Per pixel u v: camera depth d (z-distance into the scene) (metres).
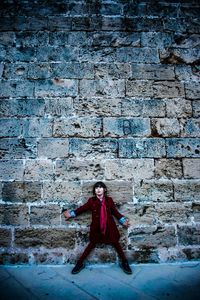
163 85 3.93
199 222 3.64
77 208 3.42
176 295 2.76
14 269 3.34
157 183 3.68
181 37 4.12
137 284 2.99
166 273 3.25
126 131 3.77
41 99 3.81
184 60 4.04
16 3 4.11
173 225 3.62
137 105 3.85
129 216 3.61
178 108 3.88
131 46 4.03
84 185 3.63
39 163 3.65
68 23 4.07
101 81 3.89
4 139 3.69
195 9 4.24
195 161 3.76
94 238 3.28
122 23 4.11
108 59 3.97
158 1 4.21
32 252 3.50
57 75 3.89
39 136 3.71
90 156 3.69
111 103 3.83
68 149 3.69
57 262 3.49
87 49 3.99
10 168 3.63
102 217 3.29
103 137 3.74
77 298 2.70
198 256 3.58
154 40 4.07
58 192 3.61
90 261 3.48
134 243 3.56
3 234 3.52
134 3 4.18
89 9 4.12
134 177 3.68
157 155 3.73
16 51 3.95
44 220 3.55
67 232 3.54
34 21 4.05
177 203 3.66
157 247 3.56
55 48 3.98
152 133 3.79
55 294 2.77
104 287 2.92
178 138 3.80
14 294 2.76
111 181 3.65
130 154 3.72
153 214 3.63
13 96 3.81
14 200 3.58
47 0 4.13
